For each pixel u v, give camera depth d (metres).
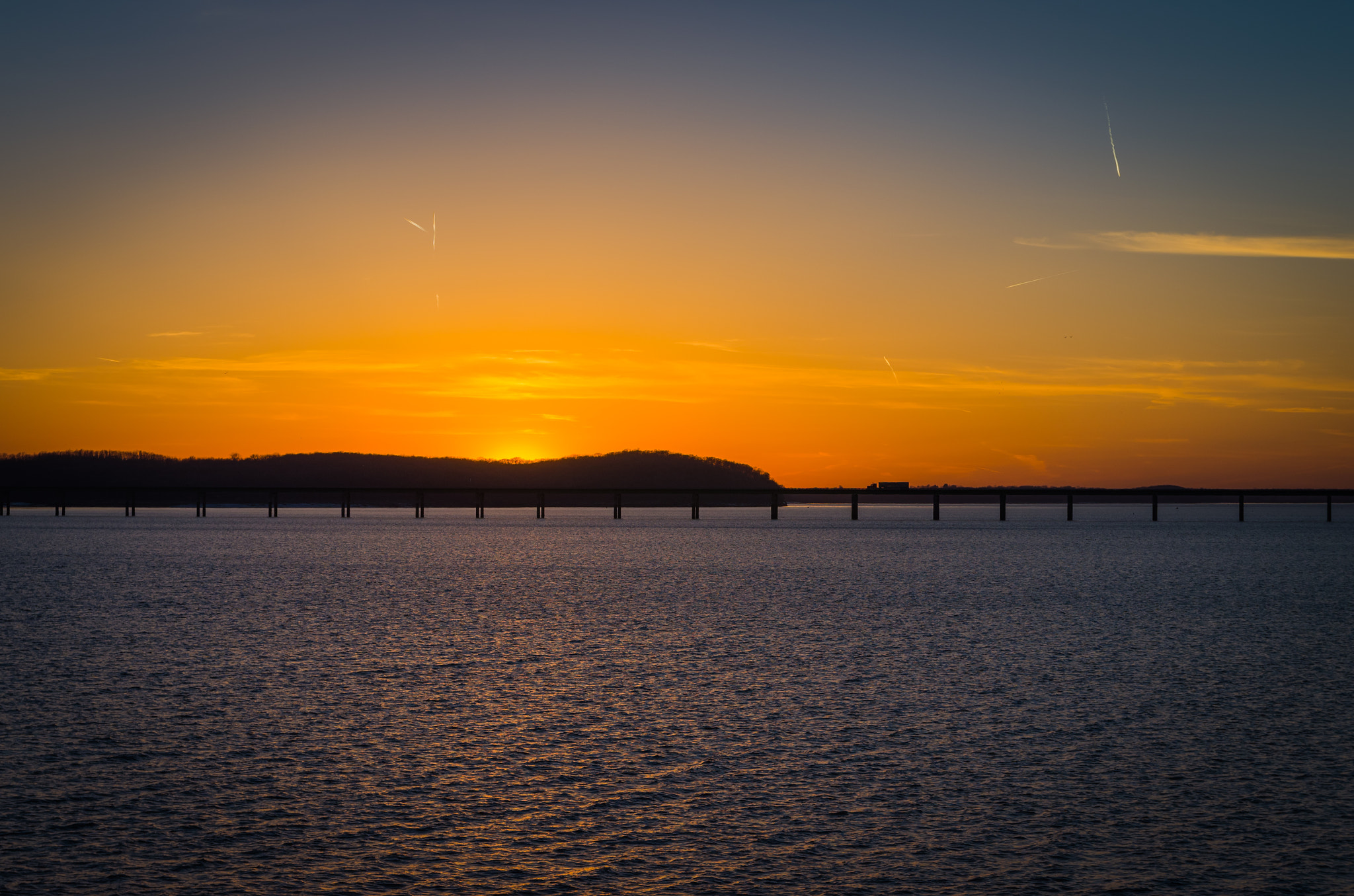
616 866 20.31
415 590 78.12
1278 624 57.78
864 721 32.16
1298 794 24.73
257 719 32.09
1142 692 37.06
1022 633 53.75
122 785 25.02
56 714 32.56
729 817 23.12
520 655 45.44
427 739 29.64
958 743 29.44
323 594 74.25
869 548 150.88
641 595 75.06
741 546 156.25
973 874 19.95
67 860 20.28
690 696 36.09
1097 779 25.89
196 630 53.31
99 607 64.06
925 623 58.16
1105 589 80.94
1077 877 19.77
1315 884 19.48
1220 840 21.69
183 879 19.44
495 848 21.19
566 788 25.06
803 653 46.34
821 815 23.22
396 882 19.45
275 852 20.86
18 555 119.62
